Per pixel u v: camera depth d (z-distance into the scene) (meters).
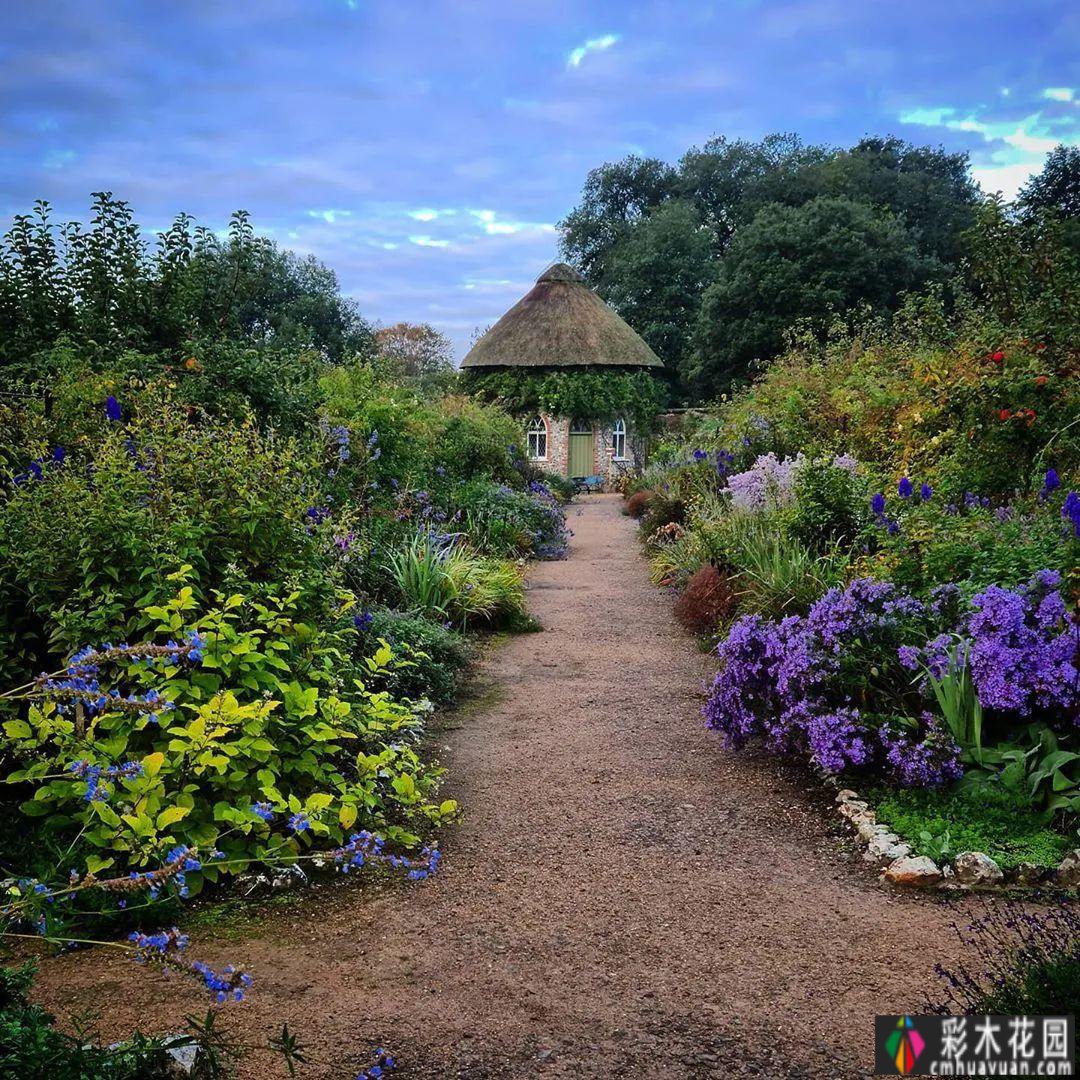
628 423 33.97
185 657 4.02
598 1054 2.85
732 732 5.53
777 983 3.26
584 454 33.34
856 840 4.46
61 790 3.61
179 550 4.56
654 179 53.00
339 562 6.25
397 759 5.12
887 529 6.62
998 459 8.24
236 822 3.78
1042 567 5.18
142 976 3.17
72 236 11.38
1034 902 3.79
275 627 4.59
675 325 44.75
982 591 5.15
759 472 10.76
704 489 13.29
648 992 3.21
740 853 4.36
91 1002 2.98
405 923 3.69
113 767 3.28
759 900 3.89
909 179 45.66
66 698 3.56
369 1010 3.06
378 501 10.48
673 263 45.25
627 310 46.66
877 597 5.31
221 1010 2.99
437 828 4.59
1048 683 4.48
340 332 45.53
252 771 4.20
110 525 4.45
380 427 11.93
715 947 3.51
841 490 8.28
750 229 37.84
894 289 36.28
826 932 3.61
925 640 5.21
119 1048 2.40
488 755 5.65
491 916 3.75
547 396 32.53
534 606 10.35
